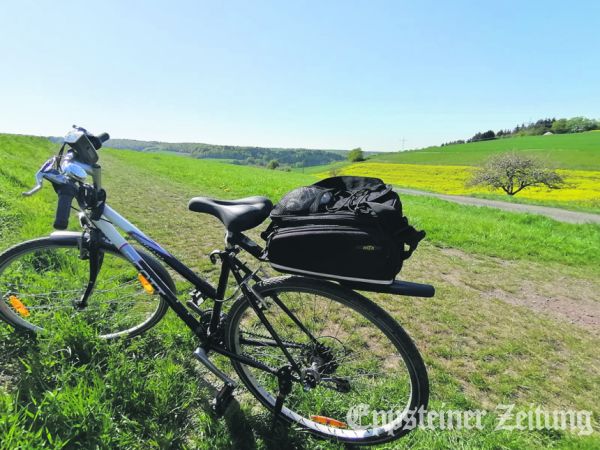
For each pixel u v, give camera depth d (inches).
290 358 73.9
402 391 89.6
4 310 89.0
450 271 210.5
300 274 62.2
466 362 114.3
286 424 77.4
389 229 55.7
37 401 71.7
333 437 75.2
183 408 77.4
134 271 133.6
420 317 143.1
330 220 58.6
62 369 78.2
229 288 145.9
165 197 367.6
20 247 83.4
